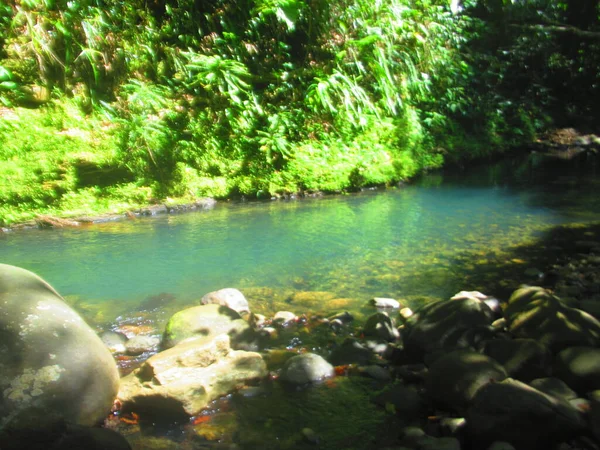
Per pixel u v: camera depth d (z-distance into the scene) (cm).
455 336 293
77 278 452
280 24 949
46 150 747
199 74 866
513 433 210
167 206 734
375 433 231
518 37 1395
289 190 805
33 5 862
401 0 1024
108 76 881
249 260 495
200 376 257
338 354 303
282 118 854
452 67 1142
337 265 474
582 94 1474
